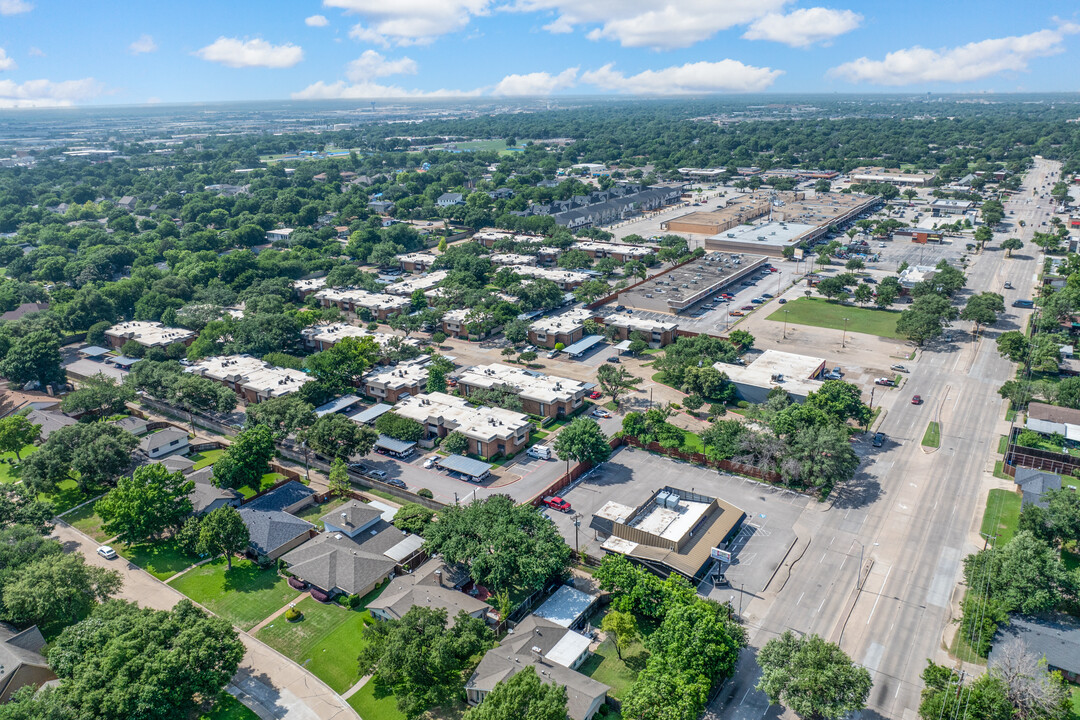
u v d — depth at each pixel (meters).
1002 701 87.88
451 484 160.12
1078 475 153.38
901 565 126.94
